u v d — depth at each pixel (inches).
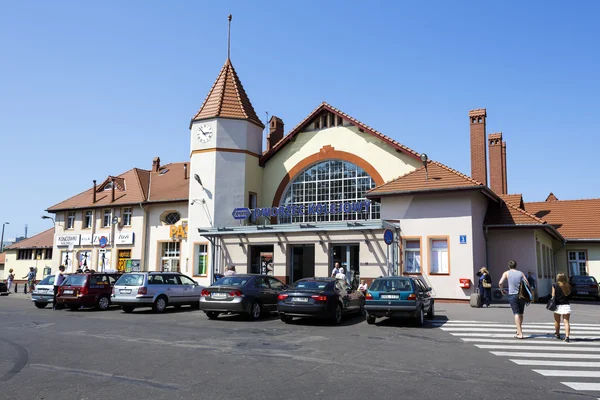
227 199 1080.2
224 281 645.3
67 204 1483.8
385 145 1032.2
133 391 265.7
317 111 1106.7
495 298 903.7
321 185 1099.9
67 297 785.6
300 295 568.4
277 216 1010.7
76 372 310.3
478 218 892.0
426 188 869.2
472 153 1165.1
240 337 458.9
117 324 567.2
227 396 256.2
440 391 268.7
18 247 1803.6
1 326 547.2
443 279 850.8
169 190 1330.0
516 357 373.4
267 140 1389.0
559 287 459.8
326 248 925.8
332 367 326.0
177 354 369.7
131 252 1312.7
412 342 441.1
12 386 276.4
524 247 913.5
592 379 302.5
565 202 1395.2
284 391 265.6
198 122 1126.4
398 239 889.5
